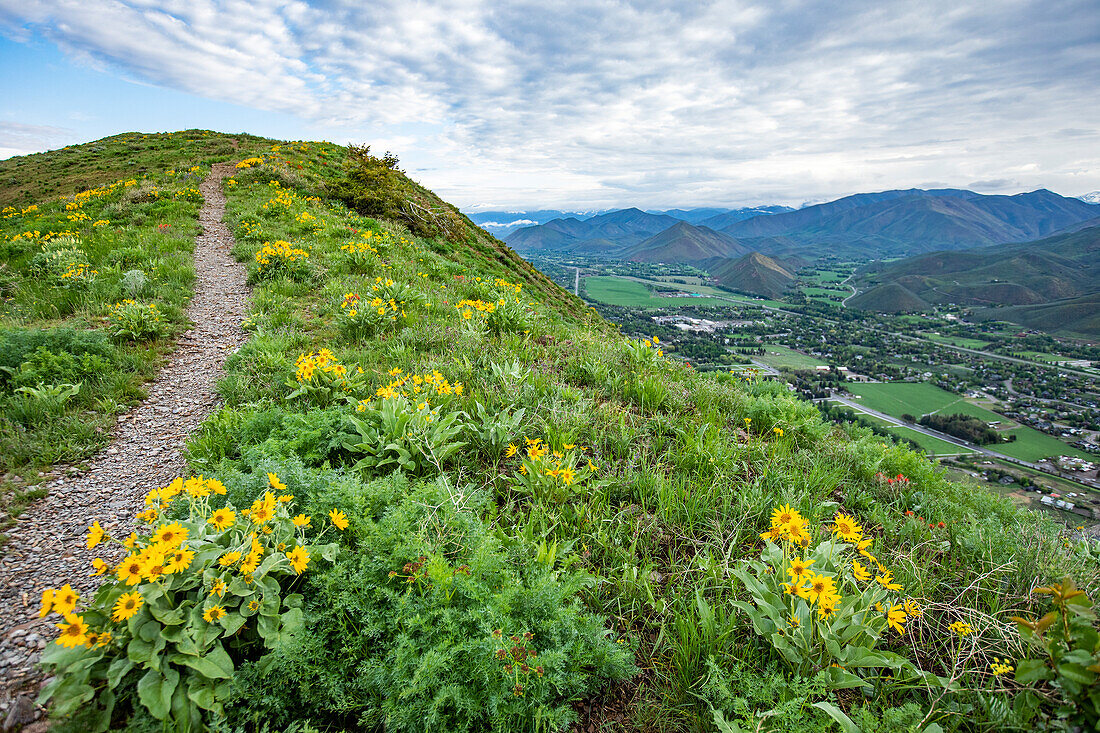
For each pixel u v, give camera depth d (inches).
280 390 215.5
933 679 89.8
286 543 101.0
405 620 85.2
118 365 237.8
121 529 132.0
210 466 151.7
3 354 211.6
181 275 401.1
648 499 149.6
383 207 832.9
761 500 145.3
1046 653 90.9
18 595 107.0
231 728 78.7
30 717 79.7
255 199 751.7
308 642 83.6
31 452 161.9
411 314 334.3
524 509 142.6
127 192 741.9
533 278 991.6
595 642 92.4
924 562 130.1
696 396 241.6
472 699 77.8
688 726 86.8
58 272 391.2
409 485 138.3
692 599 108.9
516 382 223.6
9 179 1061.1
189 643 79.7
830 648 92.0
